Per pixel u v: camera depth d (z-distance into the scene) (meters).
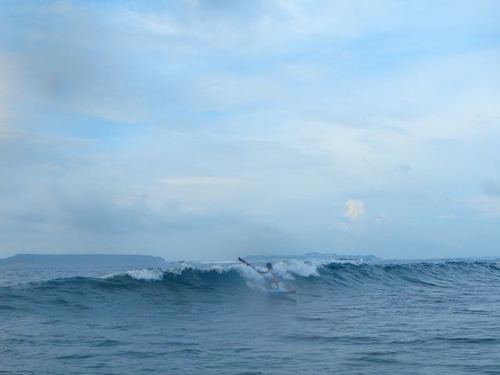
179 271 22.47
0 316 14.53
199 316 16.14
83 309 16.38
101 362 9.38
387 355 10.21
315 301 21.20
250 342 11.55
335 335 12.55
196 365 9.24
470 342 11.63
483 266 46.31
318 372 8.80
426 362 9.62
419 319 15.65
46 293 17.66
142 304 18.33
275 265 26.97
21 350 10.28
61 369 8.84
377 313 17.22
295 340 11.86
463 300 22.09
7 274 54.16
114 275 20.98
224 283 23.06
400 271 35.38
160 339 11.81
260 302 20.11
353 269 32.28
